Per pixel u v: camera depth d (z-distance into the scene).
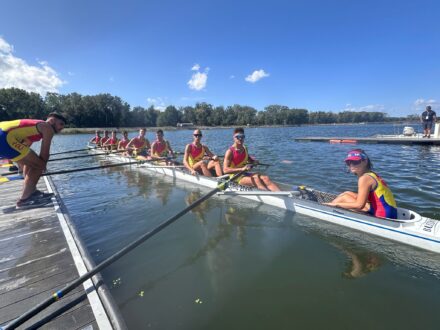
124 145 14.35
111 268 3.73
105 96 88.62
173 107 108.56
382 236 4.30
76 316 2.47
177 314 2.84
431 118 18.12
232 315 2.80
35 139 4.98
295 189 6.01
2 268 3.25
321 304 2.93
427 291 3.10
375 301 2.95
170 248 4.25
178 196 7.07
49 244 3.84
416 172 8.86
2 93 70.25
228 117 114.31
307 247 4.18
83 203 6.76
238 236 4.62
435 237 3.79
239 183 6.57
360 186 4.21
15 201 5.89
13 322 2.20
